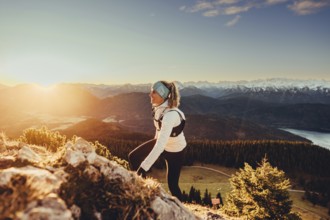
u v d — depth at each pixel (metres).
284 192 16.81
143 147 4.29
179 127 3.85
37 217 1.55
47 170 2.34
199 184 76.62
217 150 107.00
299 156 110.12
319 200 71.56
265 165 18.03
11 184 1.86
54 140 8.00
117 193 2.38
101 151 7.92
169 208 2.68
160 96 3.78
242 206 17.08
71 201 1.98
